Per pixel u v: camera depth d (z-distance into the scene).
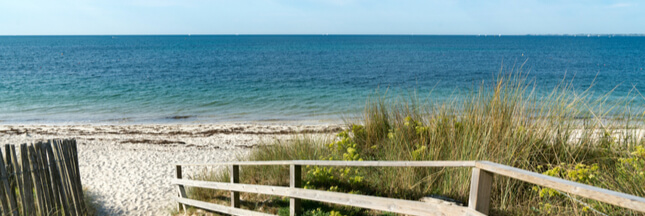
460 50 87.31
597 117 4.72
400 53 74.81
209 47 105.25
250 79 31.73
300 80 31.05
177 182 6.34
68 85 27.50
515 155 4.32
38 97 22.34
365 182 5.00
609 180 3.78
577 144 4.55
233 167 5.30
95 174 8.98
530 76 33.38
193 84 28.39
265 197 5.70
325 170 5.21
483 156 4.22
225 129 14.27
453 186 4.21
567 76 33.41
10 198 4.30
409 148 5.34
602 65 46.19
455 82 29.36
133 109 19.06
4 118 17.09
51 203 4.80
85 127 15.04
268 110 18.55
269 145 7.66
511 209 3.74
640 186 3.45
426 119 5.93
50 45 119.62
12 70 39.66
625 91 23.06
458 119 5.17
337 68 42.31
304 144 6.93
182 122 16.22
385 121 6.54
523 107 4.70
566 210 3.54
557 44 128.50
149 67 43.97
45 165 4.74
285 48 98.00
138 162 10.05
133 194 7.49
